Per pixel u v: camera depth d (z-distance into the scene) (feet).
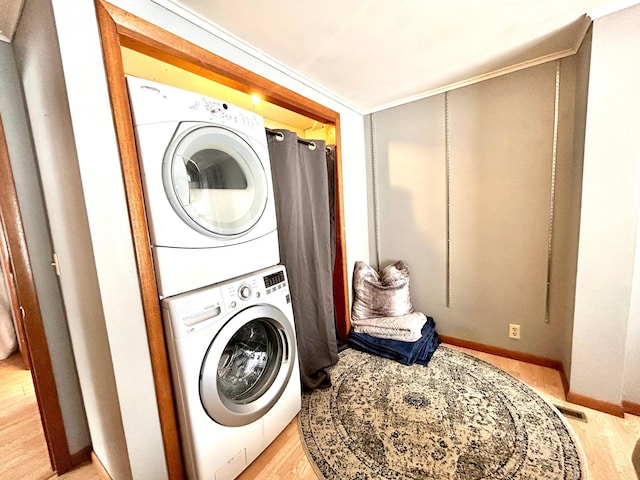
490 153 6.81
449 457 4.35
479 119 6.82
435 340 7.86
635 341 4.87
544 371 6.48
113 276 3.26
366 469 4.23
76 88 2.96
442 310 8.09
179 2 3.75
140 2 3.49
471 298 7.54
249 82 4.91
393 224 8.61
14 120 4.12
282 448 4.74
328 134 7.51
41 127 3.77
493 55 5.66
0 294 8.64
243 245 4.37
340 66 5.70
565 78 5.74
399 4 4.00
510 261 6.87
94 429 4.51
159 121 3.42
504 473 4.05
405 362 6.93
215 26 4.26
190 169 3.80
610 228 4.78
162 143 3.43
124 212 3.34
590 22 4.62
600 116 4.66
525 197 6.50
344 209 7.84
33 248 4.31
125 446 3.45
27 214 4.25
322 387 6.21
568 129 5.83
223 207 4.14
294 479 4.17
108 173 3.20
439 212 7.75
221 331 3.86
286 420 4.93
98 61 3.12
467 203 7.28
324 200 6.88
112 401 3.52
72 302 4.05
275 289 4.70
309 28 4.44
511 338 7.07
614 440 4.50
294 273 5.98
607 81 4.55
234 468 4.06
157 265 3.49
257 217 4.52
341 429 5.03
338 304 8.09
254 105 7.06
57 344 4.56
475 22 4.53
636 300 4.79
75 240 3.47
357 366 6.97
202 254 3.83
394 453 4.47
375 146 8.56
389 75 6.23
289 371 4.94
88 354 3.95
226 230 4.05
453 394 5.77
